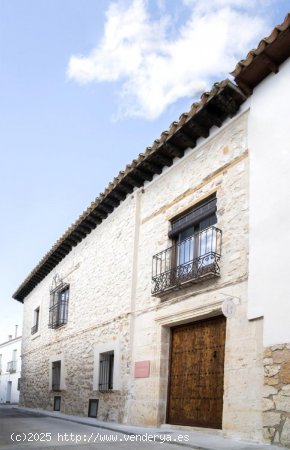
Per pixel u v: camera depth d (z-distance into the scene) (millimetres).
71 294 14281
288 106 6844
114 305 10883
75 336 13289
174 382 8508
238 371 6738
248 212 7230
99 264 12352
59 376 14719
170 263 8977
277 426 5906
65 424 9898
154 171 9891
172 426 8086
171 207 9297
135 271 10211
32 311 19656
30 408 17109
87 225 13172
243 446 5801
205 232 8211
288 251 6340
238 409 6582
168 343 8828
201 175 8539
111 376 10977
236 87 7477
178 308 8422
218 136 8281
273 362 6156
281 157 6793
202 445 5953
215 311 7531
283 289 6270
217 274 7520
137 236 10422
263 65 7113
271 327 6316
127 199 11148
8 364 31953
